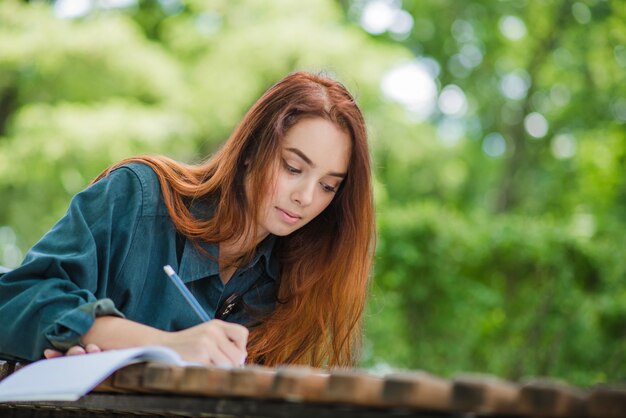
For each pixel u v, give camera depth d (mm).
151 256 2396
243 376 1611
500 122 13742
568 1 12750
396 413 1528
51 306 2055
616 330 6652
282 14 10078
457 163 12188
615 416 1395
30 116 9312
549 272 6574
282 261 2676
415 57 13188
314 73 2514
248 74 9914
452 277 6457
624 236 7449
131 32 9688
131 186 2371
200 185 2453
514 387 1433
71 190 9758
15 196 9930
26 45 9438
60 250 2215
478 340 6531
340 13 10500
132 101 9844
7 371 2223
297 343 2699
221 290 2502
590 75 12812
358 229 2646
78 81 9773
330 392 1518
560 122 13195
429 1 12906
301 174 2393
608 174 12094
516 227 6559
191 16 10508
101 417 2139
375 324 6406
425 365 6492
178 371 1695
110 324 1991
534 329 6602
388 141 10883
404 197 11945
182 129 9695
